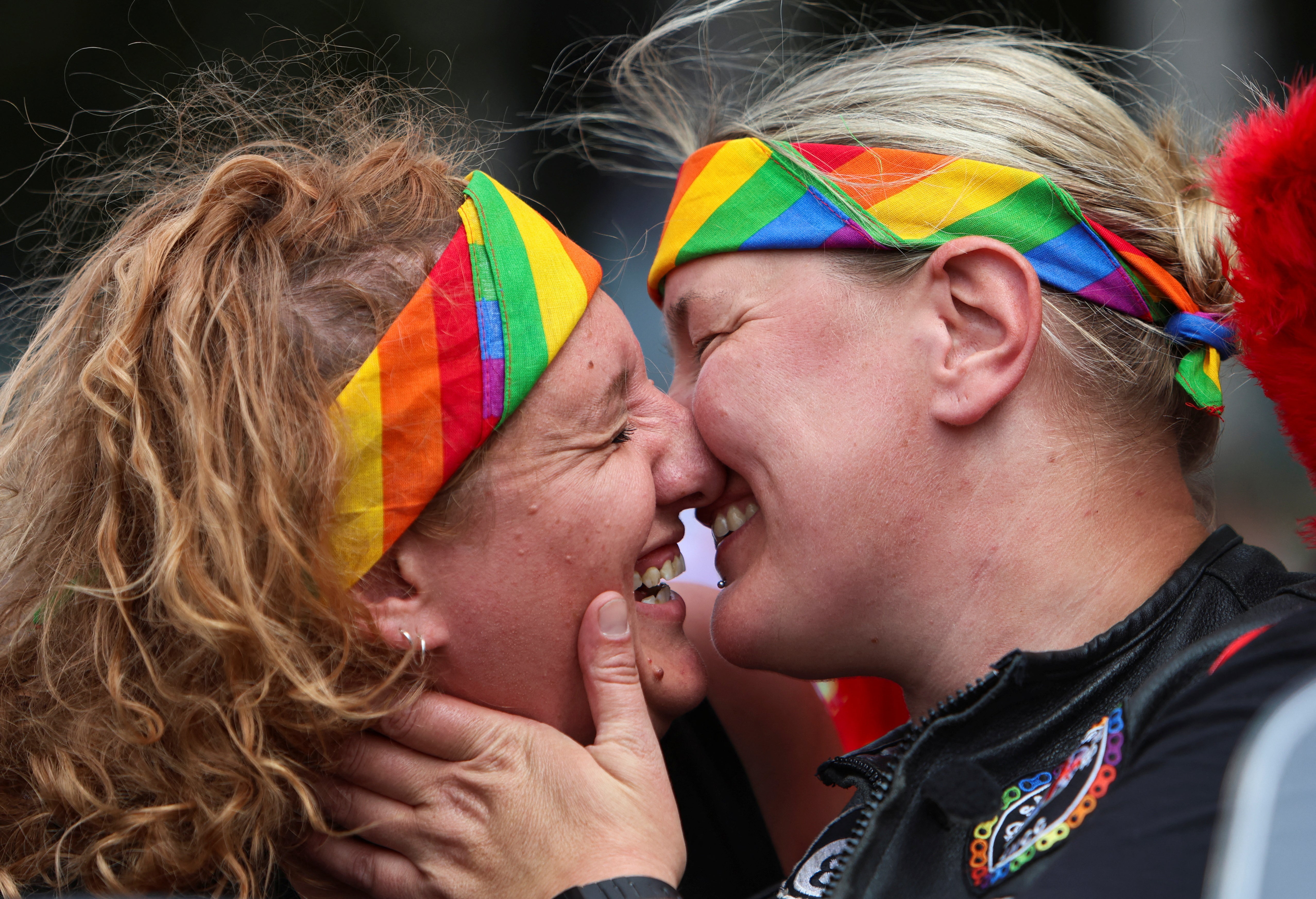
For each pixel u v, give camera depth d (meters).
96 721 2.76
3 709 2.89
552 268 3.01
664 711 3.40
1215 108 4.61
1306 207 2.48
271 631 2.62
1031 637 3.01
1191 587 2.76
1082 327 3.10
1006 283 2.99
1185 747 2.16
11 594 2.92
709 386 3.30
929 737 2.67
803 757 4.08
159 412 2.74
